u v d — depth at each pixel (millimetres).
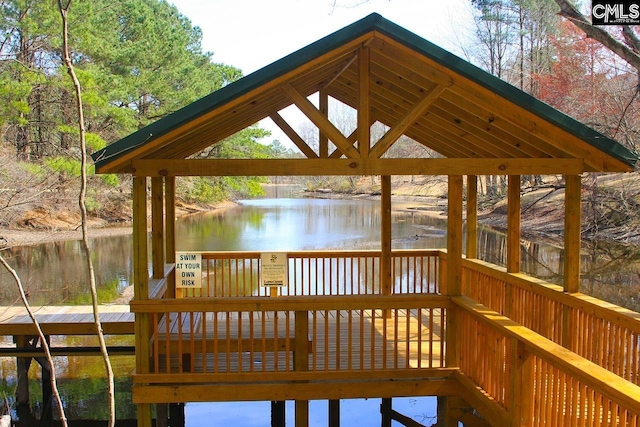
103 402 7277
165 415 5324
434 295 5125
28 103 17562
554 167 5074
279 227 24812
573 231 5422
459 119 5750
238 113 5227
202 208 33875
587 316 5105
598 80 15180
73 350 7328
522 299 6238
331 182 54875
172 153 5703
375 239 20453
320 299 4988
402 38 4445
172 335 5562
